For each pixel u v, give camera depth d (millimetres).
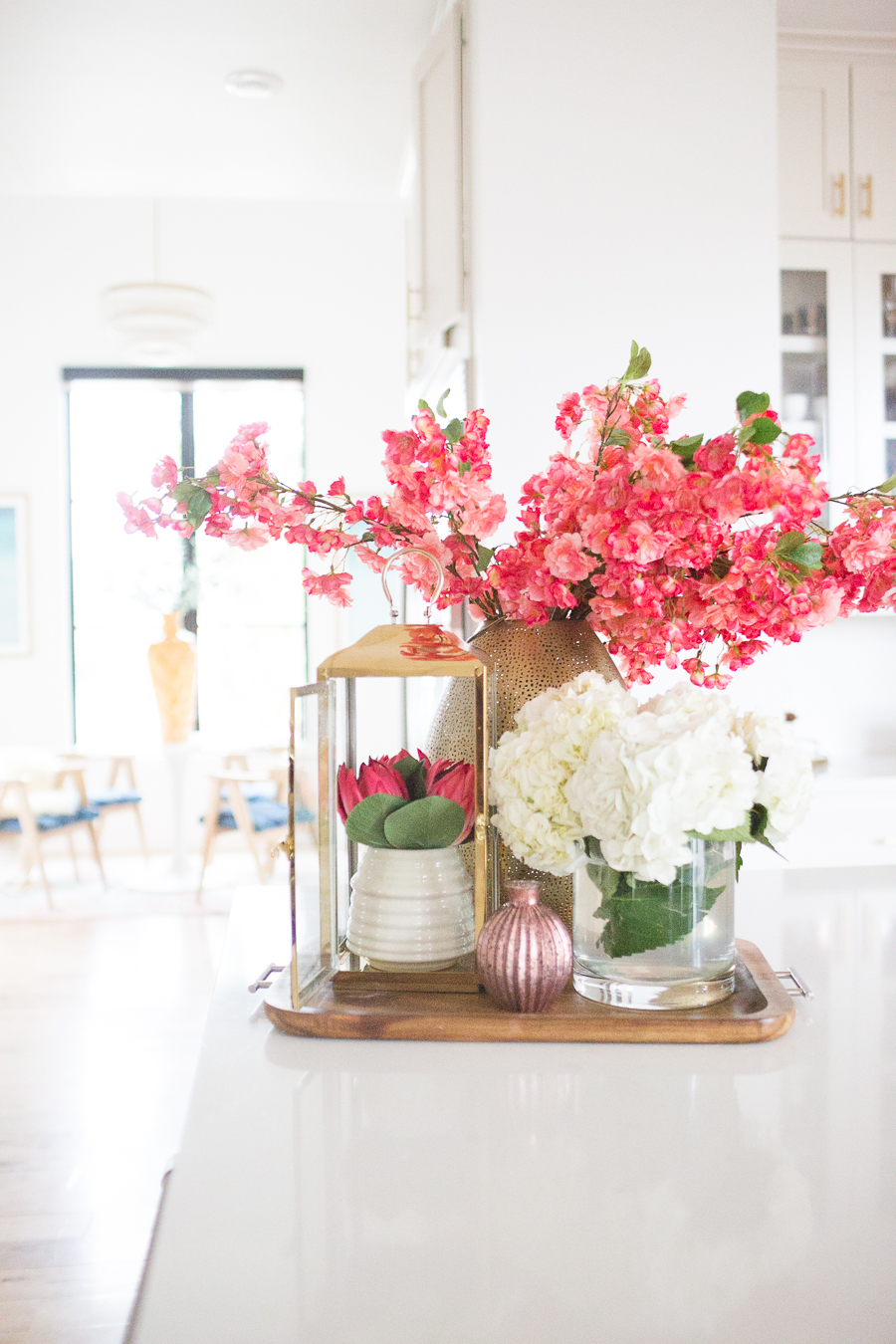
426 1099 762
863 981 1045
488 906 979
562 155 2404
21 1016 3484
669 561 942
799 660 3242
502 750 895
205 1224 594
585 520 943
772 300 2467
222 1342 487
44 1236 2184
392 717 5477
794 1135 700
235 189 4250
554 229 2404
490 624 1118
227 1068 820
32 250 6266
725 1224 588
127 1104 2807
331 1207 612
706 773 796
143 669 6855
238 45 3104
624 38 2408
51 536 6609
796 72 2826
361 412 6777
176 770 5684
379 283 6695
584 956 921
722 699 901
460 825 930
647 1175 646
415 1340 489
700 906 888
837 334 2879
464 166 2488
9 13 2916
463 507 1020
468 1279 536
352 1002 924
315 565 6910
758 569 954
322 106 3504
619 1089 777
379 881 958
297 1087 785
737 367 2461
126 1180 2410
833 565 1042
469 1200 617
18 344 6555
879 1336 487
